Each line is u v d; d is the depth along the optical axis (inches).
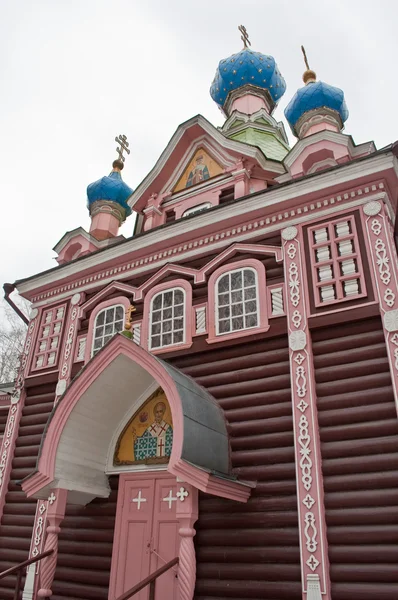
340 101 470.6
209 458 278.1
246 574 271.7
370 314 293.9
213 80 683.4
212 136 462.9
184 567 248.5
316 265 324.8
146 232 407.5
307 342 304.3
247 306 345.4
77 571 339.3
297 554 262.4
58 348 439.2
